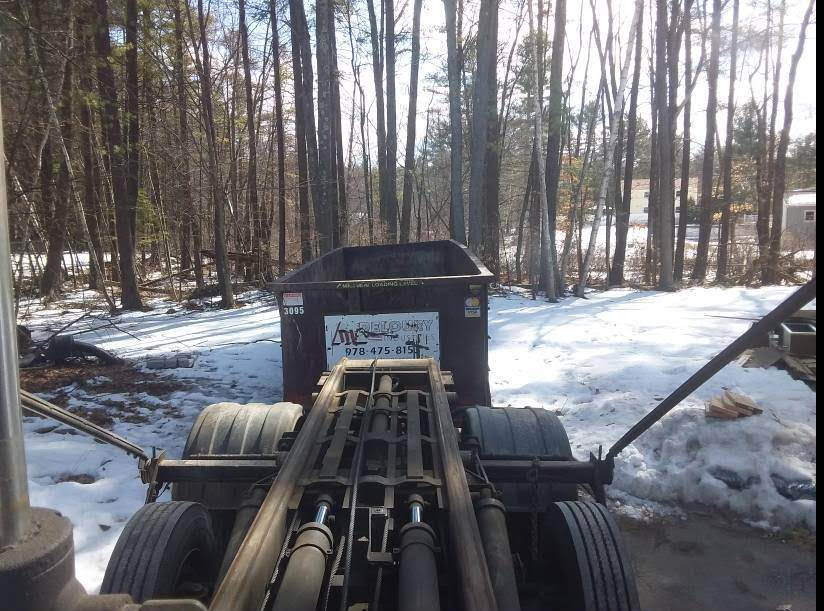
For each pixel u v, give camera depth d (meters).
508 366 9.48
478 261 6.80
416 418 3.45
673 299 18.11
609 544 2.64
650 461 5.57
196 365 9.56
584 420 6.86
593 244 19.33
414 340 5.30
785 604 3.72
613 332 12.17
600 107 28.61
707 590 3.89
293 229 28.70
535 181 21.14
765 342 9.02
